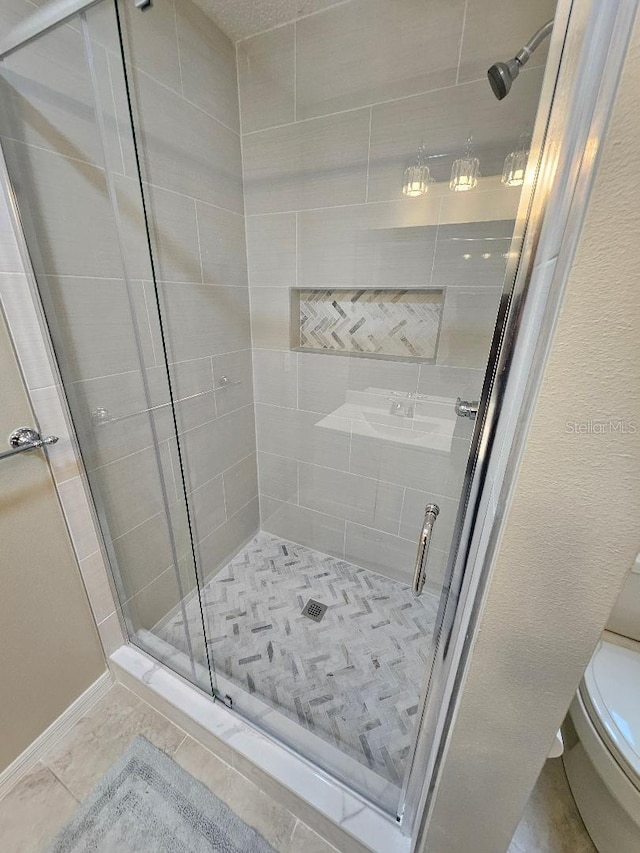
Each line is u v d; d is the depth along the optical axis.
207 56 1.20
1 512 0.90
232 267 1.50
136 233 1.11
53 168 0.88
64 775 1.05
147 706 1.23
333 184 1.31
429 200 1.19
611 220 0.27
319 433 1.70
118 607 1.28
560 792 1.03
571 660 0.43
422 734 0.80
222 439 1.64
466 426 1.25
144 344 1.21
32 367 0.91
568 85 0.32
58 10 0.79
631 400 0.31
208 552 1.67
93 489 1.12
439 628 0.72
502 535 0.40
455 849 0.71
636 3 0.23
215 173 1.33
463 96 1.05
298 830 0.95
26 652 1.01
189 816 0.97
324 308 1.53
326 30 1.14
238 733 1.06
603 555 0.36
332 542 1.85
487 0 0.95
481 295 1.21
